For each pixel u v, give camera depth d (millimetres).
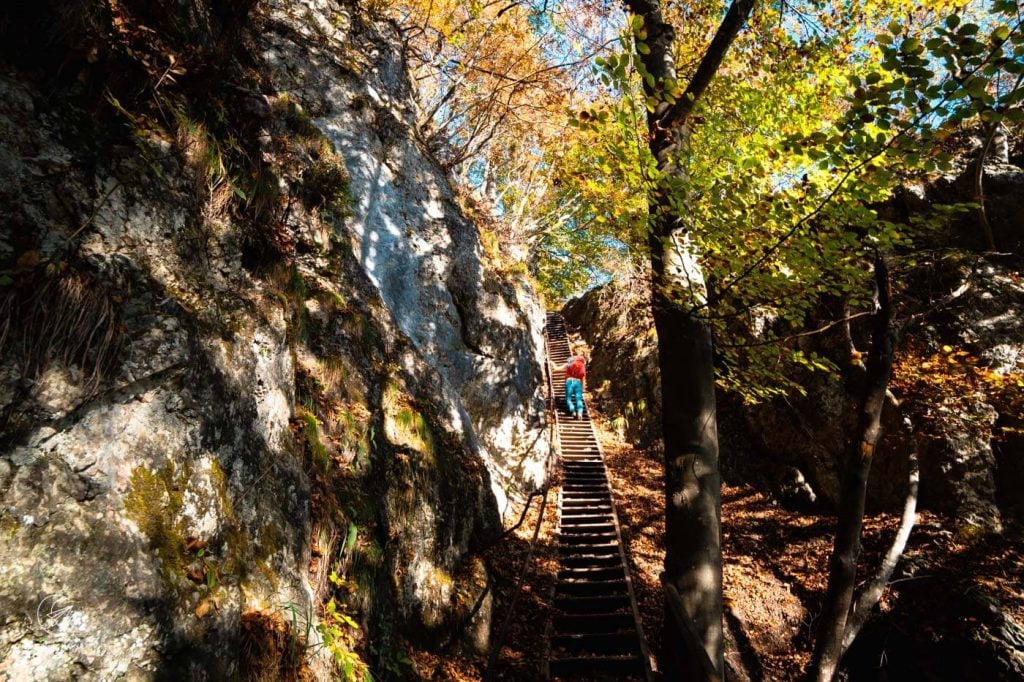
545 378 16875
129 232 3234
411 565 5719
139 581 2703
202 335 3588
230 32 4070
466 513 7250
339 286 7086
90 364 2789
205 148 4152
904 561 8188
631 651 6730
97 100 3320
